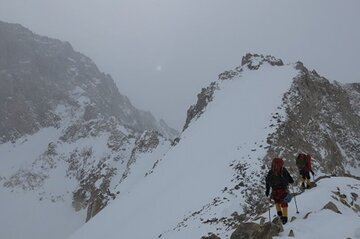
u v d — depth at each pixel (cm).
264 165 3497
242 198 3089
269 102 4675
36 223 8894
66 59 18388
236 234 1229
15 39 17475
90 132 11756
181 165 4566
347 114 5378
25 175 10569
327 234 1126
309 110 4659
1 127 13625
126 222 4125
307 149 3978
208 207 3109
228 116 4966
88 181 9781
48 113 14612
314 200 1502
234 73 6631
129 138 11181
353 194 1619
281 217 1310
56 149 11481
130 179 7850
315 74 5834
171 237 2858
